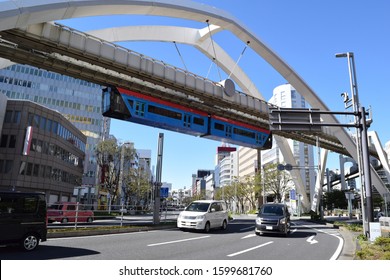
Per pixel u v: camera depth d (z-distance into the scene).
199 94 25.97
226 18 26.56
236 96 28.33
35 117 38.31
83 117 74.25
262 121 32.38
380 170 78.69
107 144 45.38
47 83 70.94
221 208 19.91
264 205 17.69
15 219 9.16
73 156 49.56
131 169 54.00
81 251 9.57
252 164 100.88
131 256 8.96
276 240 14.49
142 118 23.03
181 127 25.48
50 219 22.61
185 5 23.66
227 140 30.02
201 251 10.38
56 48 19.03
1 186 34.91
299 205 55.34
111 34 27.14
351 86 16.42
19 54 19.20
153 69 22.70
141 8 21.36
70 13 18.27
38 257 8.44
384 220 13.15
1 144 35.81
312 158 82.00
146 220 30.89
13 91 66.69
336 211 79.75
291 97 91.62
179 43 31.64
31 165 37.50
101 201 59.81
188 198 164.00
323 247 12.28
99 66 21.34
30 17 16.56
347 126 15.35
